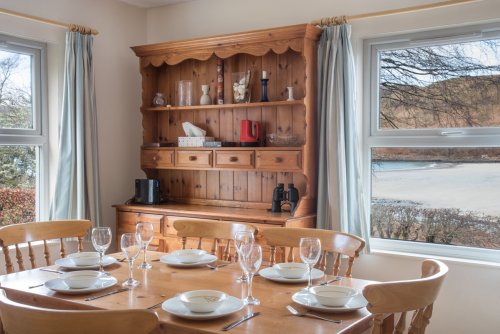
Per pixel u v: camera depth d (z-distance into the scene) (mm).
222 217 3580
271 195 3887
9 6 3533
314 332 1519
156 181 4152
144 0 4340
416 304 1612
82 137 3828
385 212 3635
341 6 3607
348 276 2441
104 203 4230
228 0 4125
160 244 3867
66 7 3900
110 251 4277
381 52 3643
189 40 3865
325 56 3506
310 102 3564
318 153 3650
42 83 3898
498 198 3230
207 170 4188
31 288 1989
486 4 3129
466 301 3180
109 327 1326
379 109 3654
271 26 3916
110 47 4262
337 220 3426
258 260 1805
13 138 3689
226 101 4070
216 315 1606
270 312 1703
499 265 3080
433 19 3295
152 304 1785
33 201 3885
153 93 4398
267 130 3891
